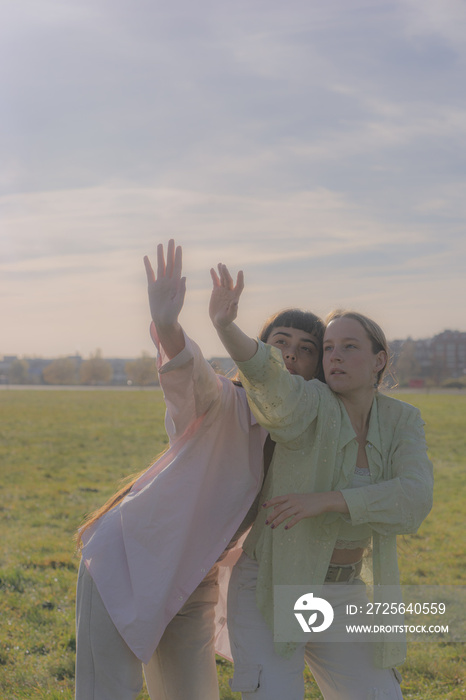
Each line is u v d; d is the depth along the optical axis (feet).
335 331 9.72
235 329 8.79
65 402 141.28
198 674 10.39
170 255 9.37
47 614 19.99
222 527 9.98
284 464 9.65
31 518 34.42
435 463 55.42
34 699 15.01
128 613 9.36
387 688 9.68
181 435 10.00
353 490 9.02
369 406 10.00
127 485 10.65
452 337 288.30
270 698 9.18
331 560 9.84
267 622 9.53
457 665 17.30
